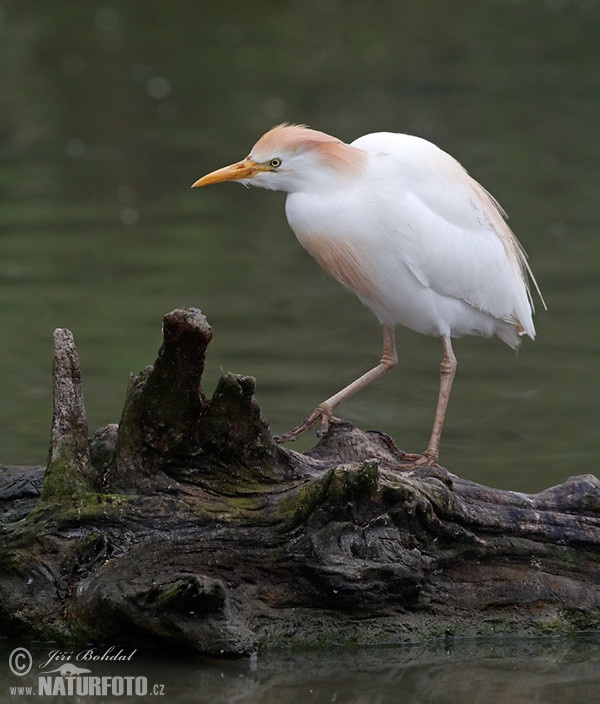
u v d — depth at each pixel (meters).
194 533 8.77
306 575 8.75
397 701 8.24
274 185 10.89
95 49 35.78
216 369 16.19
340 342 17.66
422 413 15.08
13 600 8.83
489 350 17.73
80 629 8.71
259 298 19.56
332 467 8.84
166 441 8.91
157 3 40.81
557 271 20.73
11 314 18.25
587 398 15.62
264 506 8.86
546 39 37.69
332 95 31.61
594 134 29.09
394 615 9.06
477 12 40.72
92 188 25.39
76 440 9.21
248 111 30.16
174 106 30.78
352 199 10.77
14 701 8.14
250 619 8.76
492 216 11.40
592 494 9.55
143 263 21.16
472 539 9.13
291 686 8.42
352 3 41.41
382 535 8.83
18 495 9.55
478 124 29.62
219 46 36.53
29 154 27.38
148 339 17.28
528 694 8.38
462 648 9.09
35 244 21.97
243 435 8.94
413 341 18.08
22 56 34.91
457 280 11.05
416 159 10.96
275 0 41.38
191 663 8.64
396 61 35.31
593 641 9.29
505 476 12.96
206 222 23.95
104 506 8.84
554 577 9.40
